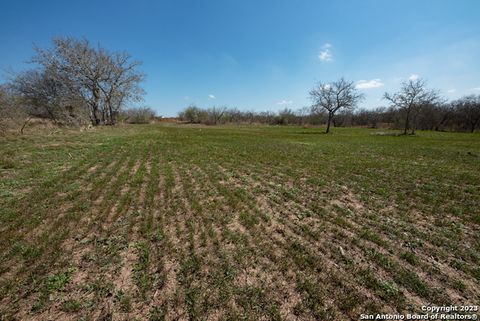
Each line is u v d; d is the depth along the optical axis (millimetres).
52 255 4406
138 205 6918
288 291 3758
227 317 3232
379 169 12781
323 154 17672
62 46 35031
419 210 7289
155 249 4746
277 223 6148
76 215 6004
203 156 15062
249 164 13234
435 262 4688
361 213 6953
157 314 3242
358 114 80938
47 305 3352
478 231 6004
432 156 17641
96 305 3373
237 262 4426
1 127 18141
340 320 3303
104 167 11062
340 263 4527
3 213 5965
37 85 32031
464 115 59000
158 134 30234
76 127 29984
